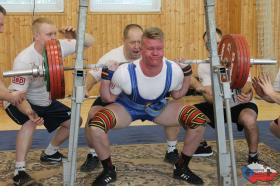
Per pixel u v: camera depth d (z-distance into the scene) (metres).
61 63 2.26
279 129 3.08
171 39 6.20
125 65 2.67
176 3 6.13
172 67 2.68
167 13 6.13
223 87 2.28
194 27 6.21
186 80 2.82
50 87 2.29
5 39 5.76
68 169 2.32
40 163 3.30
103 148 2.76
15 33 5.78
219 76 2.29
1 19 2.92
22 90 2.79
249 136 3.14
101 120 2.70
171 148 3.33
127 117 2.80
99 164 3.22
